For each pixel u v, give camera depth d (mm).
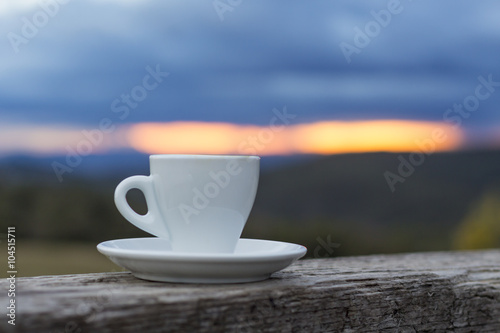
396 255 1270
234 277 764
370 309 819
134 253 736
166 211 842
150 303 646
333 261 1123
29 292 680
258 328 724
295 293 756
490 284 941
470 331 914
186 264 728
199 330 678
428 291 874
